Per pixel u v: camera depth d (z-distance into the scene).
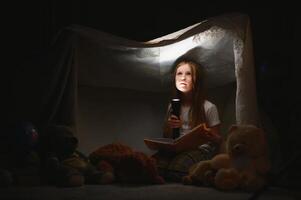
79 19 4.54
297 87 4.08
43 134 3.42
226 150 3.17
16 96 3.63
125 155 3.16
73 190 2.83
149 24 4.61
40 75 3.61
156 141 3.40
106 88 4.23
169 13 4.59
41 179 3.18
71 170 3.05
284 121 4.20
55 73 3.61
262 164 2.94
